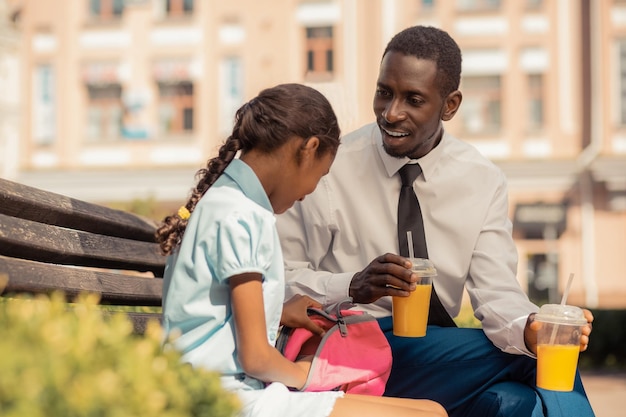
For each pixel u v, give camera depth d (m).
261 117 2.41
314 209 3.20
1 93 24.30
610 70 22.50
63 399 1.21
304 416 2.23
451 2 23.11
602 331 11.49
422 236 3.12
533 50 22.94
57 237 2.48
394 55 3.02
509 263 3.17
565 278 22.48
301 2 23.62
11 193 2.30
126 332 1.49
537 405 2.73
